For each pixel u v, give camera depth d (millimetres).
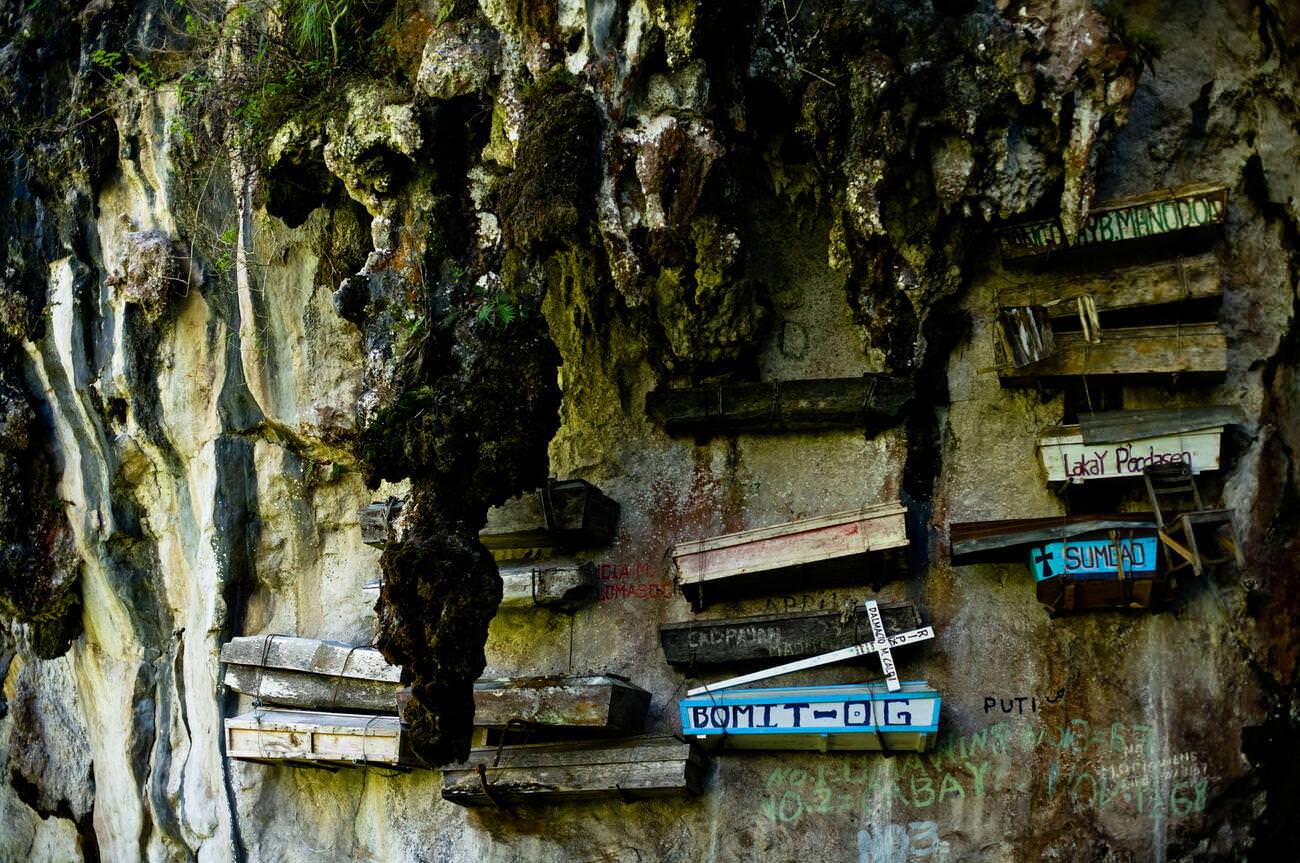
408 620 8570
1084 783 9023
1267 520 8898
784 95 9203
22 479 12727
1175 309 9055
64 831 13570
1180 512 8812
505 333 9023
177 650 12078
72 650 12992
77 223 12250
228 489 11523
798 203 9867
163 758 12070
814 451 9930
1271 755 8758
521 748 9836
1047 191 8953
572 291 10305
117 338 11812
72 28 12461
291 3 10570
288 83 10328
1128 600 8852
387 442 8898
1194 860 8789
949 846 9195
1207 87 9312
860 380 9602
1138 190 9242
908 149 8875
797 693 9273
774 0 9055
